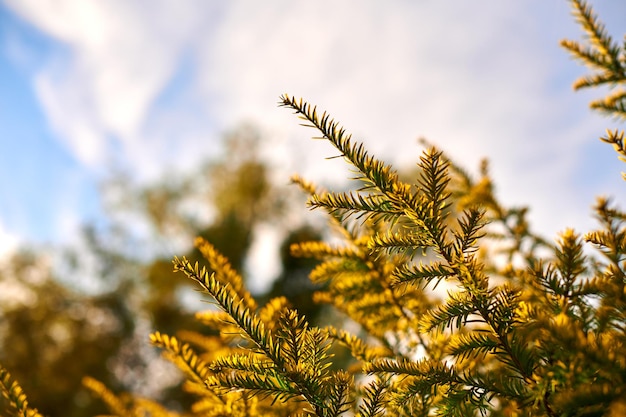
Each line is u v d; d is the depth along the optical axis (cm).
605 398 58
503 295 65
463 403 67
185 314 809
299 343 69
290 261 647
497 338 67
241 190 1155
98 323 1042
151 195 1233
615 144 68
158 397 741
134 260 1197
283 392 68
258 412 77
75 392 847
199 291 67
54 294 1024
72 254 1152
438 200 66
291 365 68
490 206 126
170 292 865
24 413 67
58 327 983
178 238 1222
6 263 984
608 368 58
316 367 69
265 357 69
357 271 87
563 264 68
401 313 86
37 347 888
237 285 80
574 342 59
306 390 67
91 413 816
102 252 1176
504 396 66
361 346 83
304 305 448
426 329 67
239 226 930
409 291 84
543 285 68
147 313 875
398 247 67
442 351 82
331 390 68
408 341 85
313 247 88
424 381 68
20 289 978
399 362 68
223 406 76
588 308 67
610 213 71
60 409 819
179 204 1241
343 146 65
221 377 68
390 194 65
